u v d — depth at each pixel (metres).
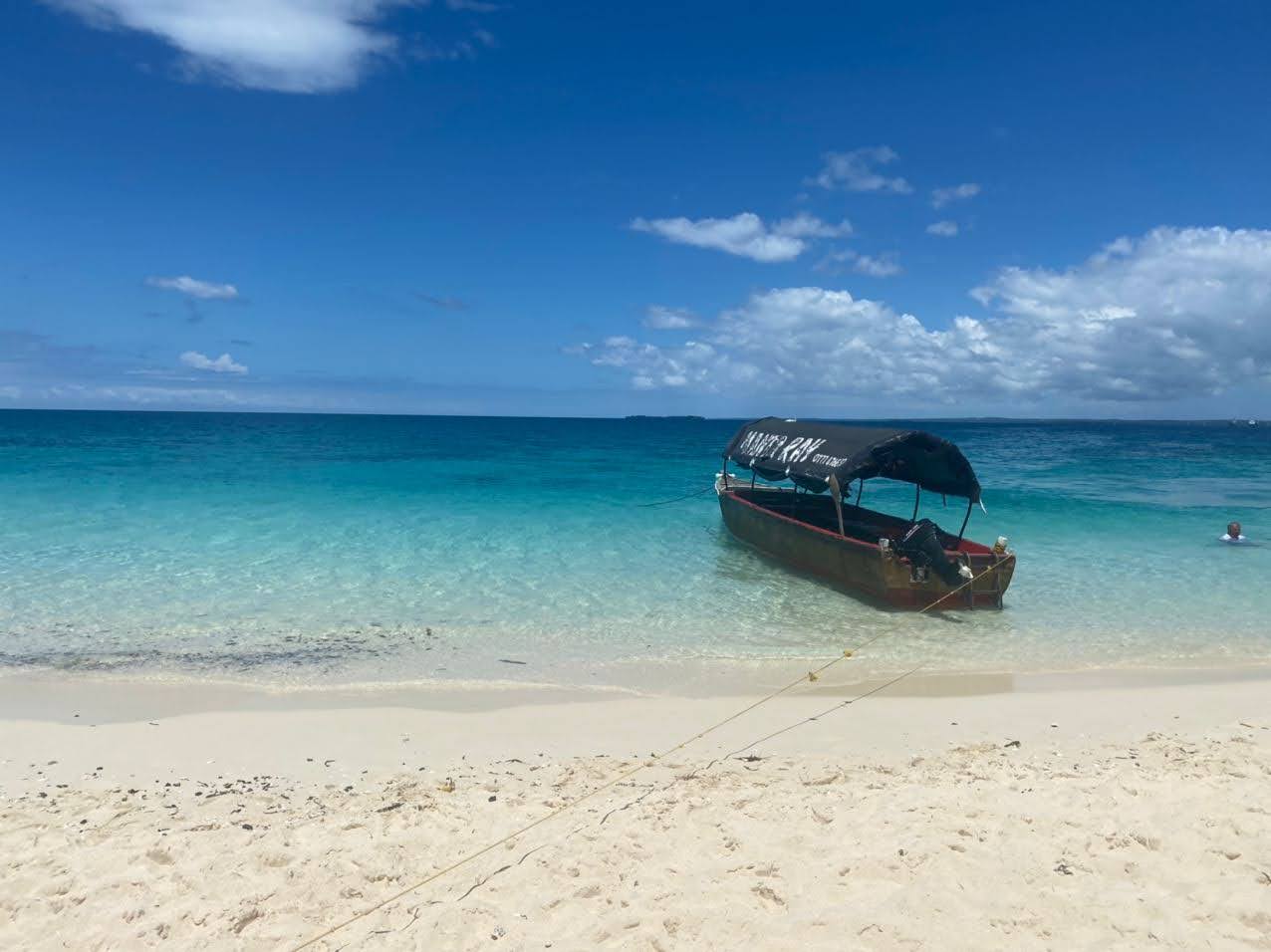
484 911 4.89
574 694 9.46
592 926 4.73
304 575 14.74
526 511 22.67
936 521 23.02
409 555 16.53
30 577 14.17
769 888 5.05
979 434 112.06
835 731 8.37
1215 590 14.88
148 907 4.91
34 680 9.56
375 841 5.74
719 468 36.84
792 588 14.71
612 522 21.20
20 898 4.97
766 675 10.25
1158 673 10.51
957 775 7.04
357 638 11.40
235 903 4.97
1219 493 29.70
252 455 40.91
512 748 7.84
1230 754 7.54
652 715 8.80
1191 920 4.68
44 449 42.88
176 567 15.05
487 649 11.08
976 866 5.27
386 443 58.12
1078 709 9.08
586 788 6.83
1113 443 77.62
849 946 4.52
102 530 18.19
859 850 5.52
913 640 11.82
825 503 20.56
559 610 13.02
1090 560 17.48
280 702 9.03
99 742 7.83
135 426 84.75
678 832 5.87
